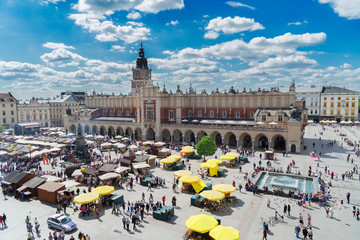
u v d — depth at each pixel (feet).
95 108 390.42
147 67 402.93
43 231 104.73
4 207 128.57
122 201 130.11
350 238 97.04
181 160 219.00
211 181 161.89
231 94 296.92
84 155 215.92
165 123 316.40
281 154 234.99
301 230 101.76
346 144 277.03
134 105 354.74
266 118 262.88
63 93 523.70
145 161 193.36
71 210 123.75
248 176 170.60
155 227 106.22
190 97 322.55
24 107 424.46
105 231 103.35
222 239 82.94
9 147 242.37
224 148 257.34
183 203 129.80
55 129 378.94
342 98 487.20
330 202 128.98
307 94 516.73
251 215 116.06
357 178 164.76
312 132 366.22
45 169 191.52
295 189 147.64
